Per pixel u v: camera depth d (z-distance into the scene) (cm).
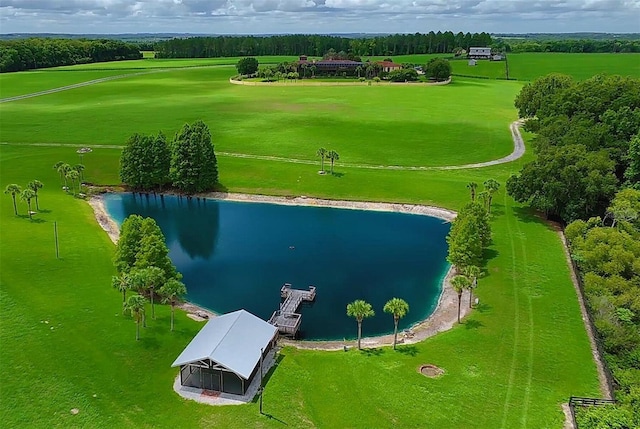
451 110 19350
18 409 4662
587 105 12600
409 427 4553
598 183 8925
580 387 5116
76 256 7888
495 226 9238
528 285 7219
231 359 4941
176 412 4712
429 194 10944
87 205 10606
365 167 12781
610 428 4275
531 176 9412
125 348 5653
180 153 11381
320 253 8731
